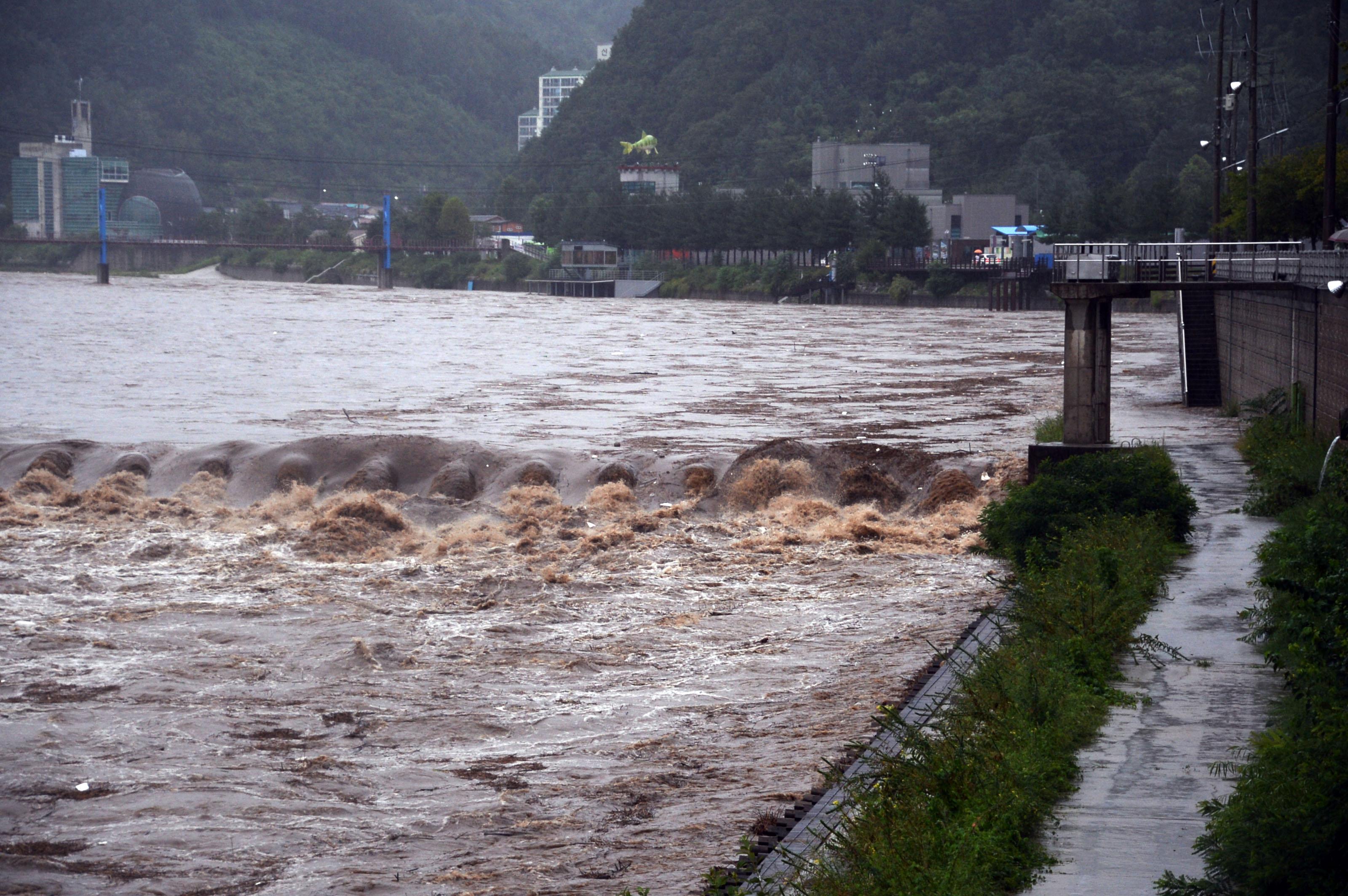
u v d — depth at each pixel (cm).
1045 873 1573
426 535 4916
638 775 2362
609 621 3631
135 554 4538
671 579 4150
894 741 2202
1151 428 6638
